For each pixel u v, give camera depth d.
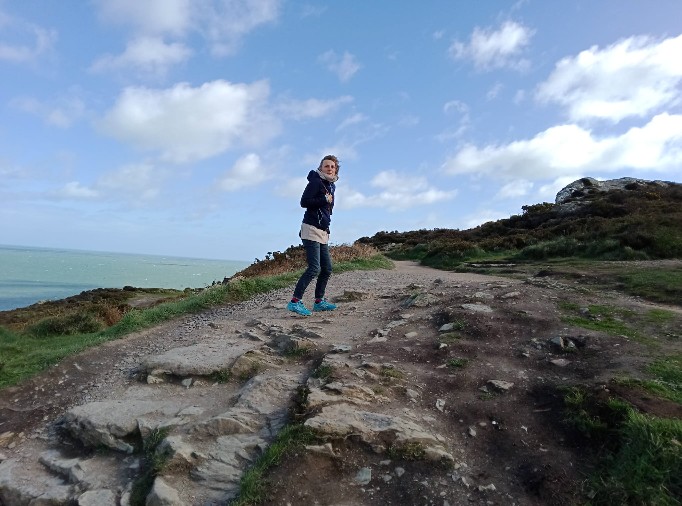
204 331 8.09
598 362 5.26
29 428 5.36
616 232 16.62
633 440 3.69
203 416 4.83
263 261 18.19
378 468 3.83
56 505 4.08
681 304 7.96
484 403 4.68
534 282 9.30
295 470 3.75
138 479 4.14
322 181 7.85
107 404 5.28
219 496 3.80
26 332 10.66
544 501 3.48
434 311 7.62
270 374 5.63
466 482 3.69
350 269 15.17
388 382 5.02
